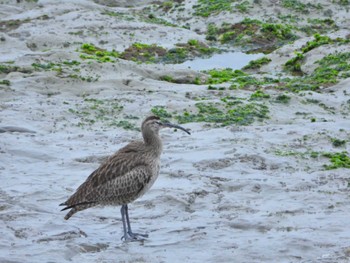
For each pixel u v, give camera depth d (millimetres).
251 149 17281
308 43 28781
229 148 17375
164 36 32250
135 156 12547
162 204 14062
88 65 24969
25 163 16781
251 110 20922
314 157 17047
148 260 11320
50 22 33156
